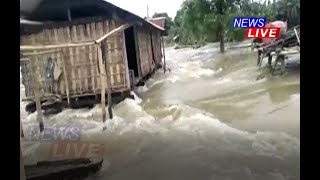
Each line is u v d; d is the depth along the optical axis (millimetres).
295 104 9344
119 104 11469
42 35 11742
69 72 11656
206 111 10023
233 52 23172
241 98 11062
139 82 15320
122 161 6598
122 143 7703
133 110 10680
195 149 6902
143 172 6035
